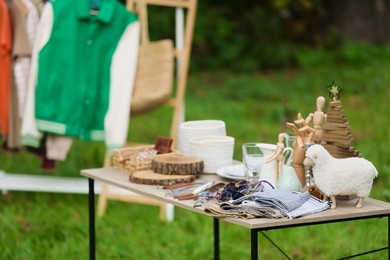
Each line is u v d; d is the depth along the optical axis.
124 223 6.56
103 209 6.65
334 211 3.76
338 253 5.78
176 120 6.56
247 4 15.65
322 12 15.66
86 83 6.47
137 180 4.39
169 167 4.46
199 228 6.45
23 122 6.52
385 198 7.00
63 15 6.46
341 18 15.88
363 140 9.41
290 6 15.68
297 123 4.06
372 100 12.13
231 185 4.00
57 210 6.85
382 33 15.91
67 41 6.44
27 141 6.55
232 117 11.08
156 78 6.51
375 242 5.95
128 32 6.49
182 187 4.25
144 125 10.45
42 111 6.45
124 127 6.45
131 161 4.66
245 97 12.66
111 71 6.46
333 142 3.97
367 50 15.09
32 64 6.48
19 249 5.89
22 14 6.65
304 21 15.62
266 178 4.11
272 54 14.91
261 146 4.34
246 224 3.54
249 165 4.16
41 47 6.45
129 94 6.44
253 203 3.68
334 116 3.97
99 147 9.00
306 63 14.72
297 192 3.87
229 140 4.66
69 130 6.46
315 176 3.83
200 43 14.97
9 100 6.74
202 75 14.31
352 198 3.99
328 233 6.15
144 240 6.18
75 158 8.52
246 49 15.05
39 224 6.51
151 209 6.95
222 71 14.60
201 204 3.87
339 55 15.00
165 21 14.65
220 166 4.60
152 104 6.47
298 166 4.04
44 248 5.96
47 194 7.28
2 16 6.61
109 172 4.73
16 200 7.12
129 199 6.63
